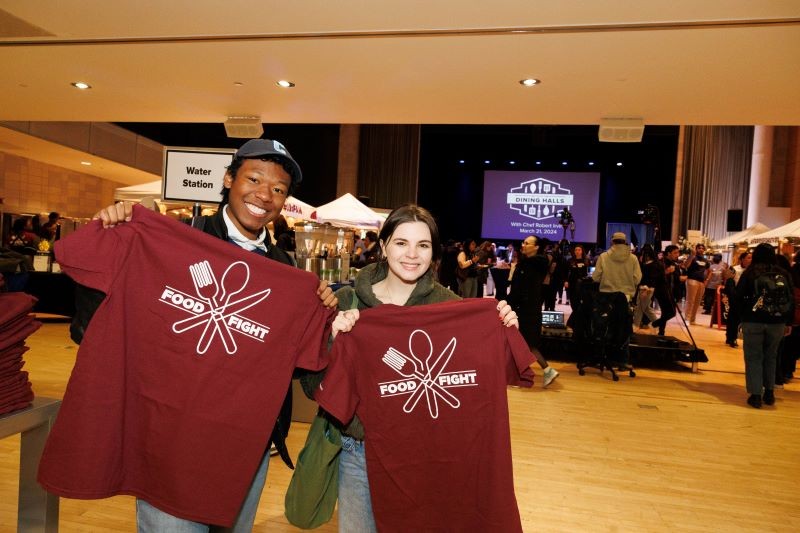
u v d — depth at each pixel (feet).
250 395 4.54
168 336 4.47
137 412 4.47
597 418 13.79
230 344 4.55
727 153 57.72
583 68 14.15
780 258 18.37
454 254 30.48
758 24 11.19
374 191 62.44
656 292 25.49
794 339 18.90
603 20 11.40
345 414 4.62
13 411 4.99
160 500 4.37
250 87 17.20
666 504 9.08
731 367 21.42
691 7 10.66
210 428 4.43
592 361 19.25
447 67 14.58
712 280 37.68
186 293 4.51
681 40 12.15
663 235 60.64
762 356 15.75
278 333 4.64
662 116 18.19
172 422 4.39
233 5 11.59
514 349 4.93
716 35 11.82
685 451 11.65
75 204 44.78
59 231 27.78
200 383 4.45
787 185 56.54
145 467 4.43
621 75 14.52
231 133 21.47
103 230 4.42
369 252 23.61
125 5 11.79
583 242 62.34
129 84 17.39
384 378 4.85
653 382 18.30
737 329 19.52
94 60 15.24
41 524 5.41
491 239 64.80
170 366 4.45
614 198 64.03
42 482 4.21
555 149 62.59
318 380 4.91
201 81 16.78
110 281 4.34
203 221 5.11
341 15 11.80
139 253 4.51
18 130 29.27
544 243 26.50
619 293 18.33
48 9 12.05
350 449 4.93
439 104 18.10
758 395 15.42
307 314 4.70
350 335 4.88
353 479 4.91
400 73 15.24
